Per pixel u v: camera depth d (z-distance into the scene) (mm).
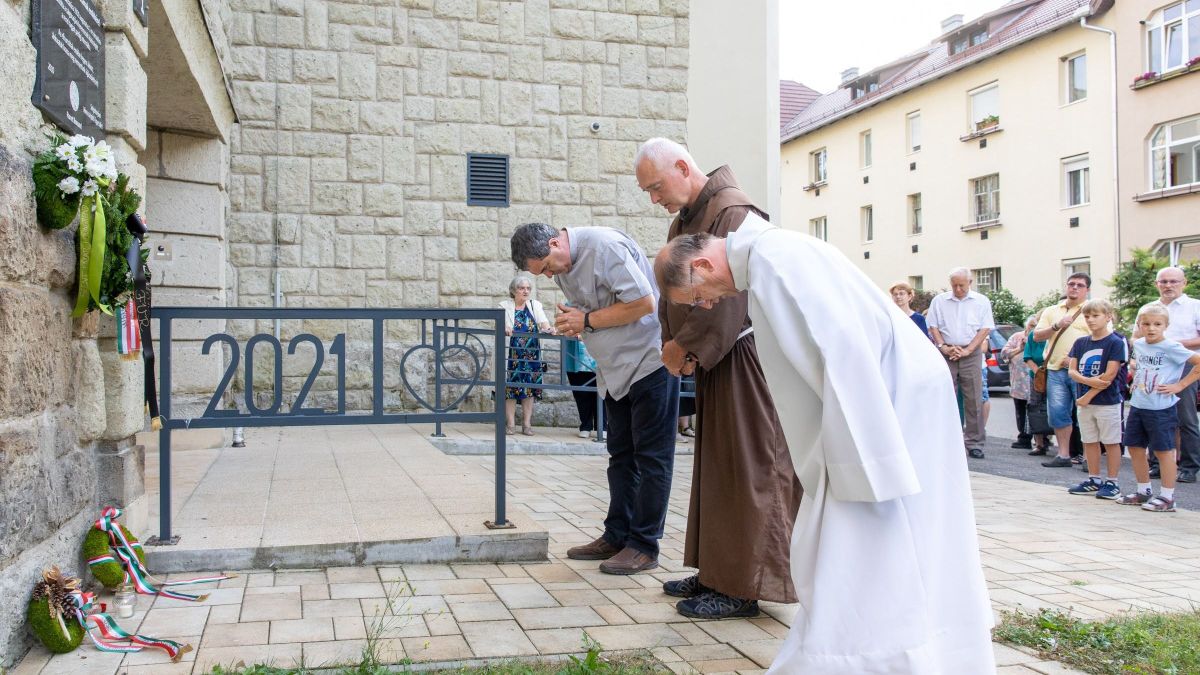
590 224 10094
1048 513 6270
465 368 9555
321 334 9289
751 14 10633
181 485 5488
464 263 9703
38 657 2873
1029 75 25188
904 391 2391
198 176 7363
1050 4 25703
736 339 3465
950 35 28422
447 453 8156
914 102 29641
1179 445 8203
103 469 3695
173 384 7230
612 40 10156
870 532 2270
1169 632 3475
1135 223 22125
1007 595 4074
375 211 9438
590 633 3297
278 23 9180
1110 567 4664
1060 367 8688
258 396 9062
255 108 9109
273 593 3645
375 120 9438
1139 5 21828
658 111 10305
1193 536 5531
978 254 27266
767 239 2455
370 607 3492
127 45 3867
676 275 2562
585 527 5191
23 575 2840
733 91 10570
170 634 3131
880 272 31719
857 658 2193
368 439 8125
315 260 9266
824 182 34781
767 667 3002
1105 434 6895
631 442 4375
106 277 3373
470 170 9727
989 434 12789
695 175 3746
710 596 3564
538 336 8195
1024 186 25516
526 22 9906
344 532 4246
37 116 3006
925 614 2232
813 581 2312
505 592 3781
